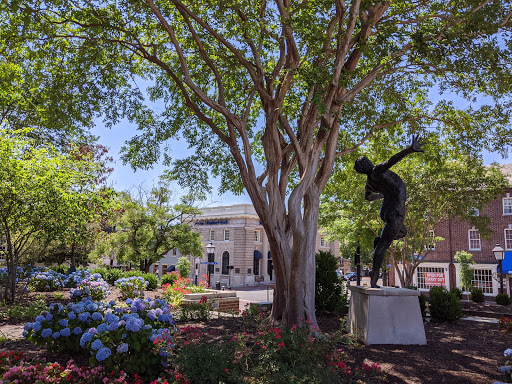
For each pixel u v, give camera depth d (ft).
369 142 55.11
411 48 33.06
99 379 15.88
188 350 16.85
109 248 79.00
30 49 35.45
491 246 97.25
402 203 28.43
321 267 39.06
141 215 78.23
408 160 59.36
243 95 41.96
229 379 15.28
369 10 32.24
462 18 30.48
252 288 140.05
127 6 33.88
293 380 14.40
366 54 30.30
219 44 37.88
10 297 43.37
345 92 36.42
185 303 44.78
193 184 47.21
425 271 105.91
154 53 35.06
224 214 156.97
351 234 82.02
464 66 30.35
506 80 32.65
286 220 32.58
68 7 32.86
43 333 20.52
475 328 33.35
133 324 17.31
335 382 15.49
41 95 35.94
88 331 17.88
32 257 68.33
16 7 28.76
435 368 20.56
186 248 81.56
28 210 37.29
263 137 34.30
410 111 44.52
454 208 59.31
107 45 36.06
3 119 54.03
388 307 26.30
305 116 35.70
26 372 14.70
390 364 21.16
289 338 18.89
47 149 42.55
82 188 41.29
